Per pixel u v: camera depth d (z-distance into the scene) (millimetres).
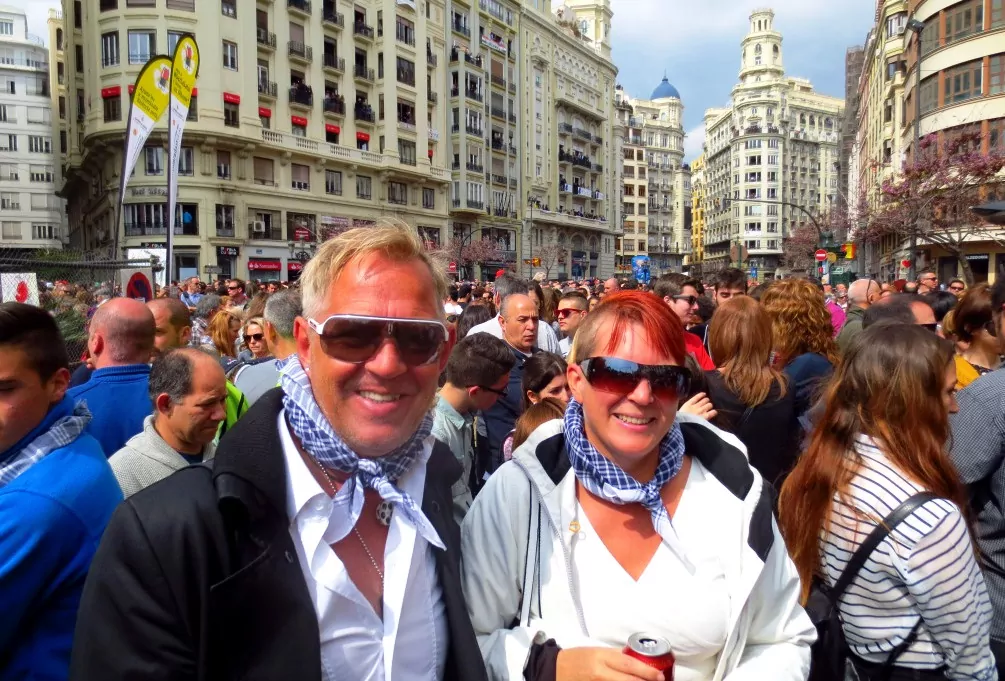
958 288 11227
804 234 60031
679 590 1652
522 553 1746
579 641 1664
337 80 39188
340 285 1416
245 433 1344
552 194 62031
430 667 1493
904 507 1873
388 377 1387
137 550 1229
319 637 1306
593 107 69125
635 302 1708
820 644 2049
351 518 1404
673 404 1652
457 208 49625
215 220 32656
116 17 31359
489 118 52688
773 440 3402
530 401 3865
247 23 33281
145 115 9305
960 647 1814
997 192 22750
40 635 1780
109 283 8375
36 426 1949
